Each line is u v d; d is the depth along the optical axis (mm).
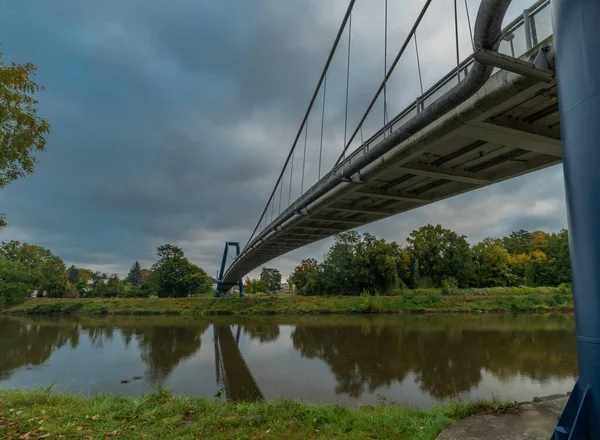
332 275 61125
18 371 20516
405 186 17391
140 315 54125
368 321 41688
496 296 54375
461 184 16578
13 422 6746
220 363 22000
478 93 9328
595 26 3789
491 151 13031
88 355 24891
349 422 7445
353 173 15266
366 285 60656
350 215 23734
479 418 6969
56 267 73188
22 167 9023
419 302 52062
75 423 6863
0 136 8141
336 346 26703
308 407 8398
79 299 62562
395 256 61594
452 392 15164
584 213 3740
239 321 44656
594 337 3646
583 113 3795
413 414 7902
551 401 8008
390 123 13367
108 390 16672
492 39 7125
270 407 8227
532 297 53562
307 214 21672
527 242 81375
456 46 9969
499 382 16594
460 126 10266
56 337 33094
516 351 23531
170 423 7094
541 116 10445
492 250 66188
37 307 57688
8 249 73125
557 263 64500
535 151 12102
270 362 21953
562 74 4105
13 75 8312
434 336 29984
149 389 16797
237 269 66625
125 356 24516
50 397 9008
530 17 8352
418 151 12148
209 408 8234
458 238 62219
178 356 24344
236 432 6703
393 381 17156
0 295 59562
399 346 25984
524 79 8188
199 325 41344
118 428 6707
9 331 37094
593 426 3668
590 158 3701
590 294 3684
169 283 71562
